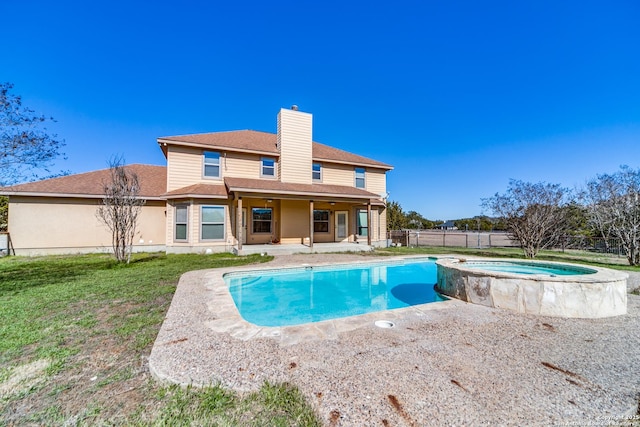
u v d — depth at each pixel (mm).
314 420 2018
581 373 2727
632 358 3074
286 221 15945
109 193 10156
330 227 17359
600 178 11914
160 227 14672
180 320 4172
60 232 13086
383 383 2496
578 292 4641
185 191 13438
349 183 18188
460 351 3199
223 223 14055
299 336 3598
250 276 8852
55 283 6703
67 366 2848
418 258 12281
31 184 13094
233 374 2637
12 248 12406
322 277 9586
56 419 2061
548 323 4246
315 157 16844
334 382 2510
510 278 4953
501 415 2068
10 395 2352
